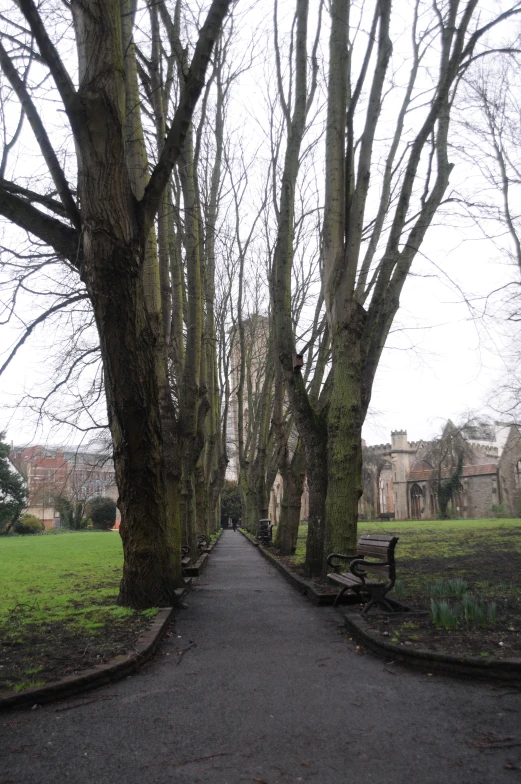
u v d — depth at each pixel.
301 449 17.89
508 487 57.56
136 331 7.50
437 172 11.36
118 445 8.09
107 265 7.10
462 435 55.81
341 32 10.38
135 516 8.38
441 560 14.65
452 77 10.30
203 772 3.25
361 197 10.34
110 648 5.70
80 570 14.91
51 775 3.25
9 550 22.88
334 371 10.38
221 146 16.78
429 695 4.39
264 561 18.80
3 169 7.93
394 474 66.31
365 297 12.58
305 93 12.12
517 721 3.84
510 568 12.33
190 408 11.66
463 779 3.10
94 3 6.96
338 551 9.90
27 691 4.36
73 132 7.03
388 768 3.24
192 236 12.26
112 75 7.02
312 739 3.66
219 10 7.59
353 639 6.45
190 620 7.91
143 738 3.73
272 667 5.38
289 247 12.01
